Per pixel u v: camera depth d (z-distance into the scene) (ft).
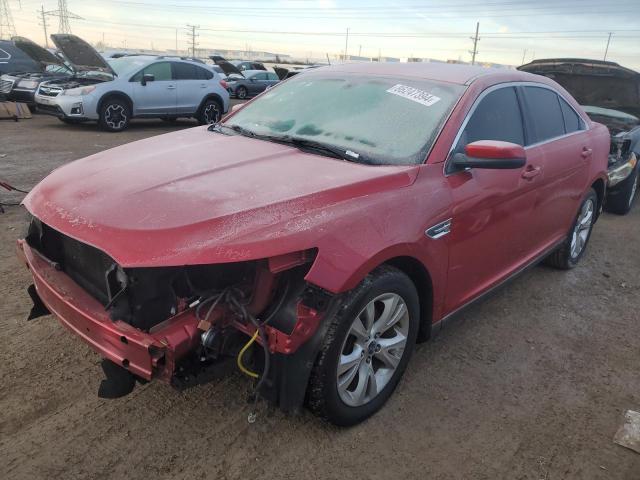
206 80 46.11
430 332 10.25
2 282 13.35
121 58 44.65
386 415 9.45
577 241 16.78
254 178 8.80
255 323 7.53
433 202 9.34
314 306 7.57
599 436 9.39
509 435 9.23
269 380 7.93
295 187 8.39
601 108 26.94
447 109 10.68
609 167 22.13
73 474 7.73
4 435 8.38
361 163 9.80
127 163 9.77
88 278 8.61
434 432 9.14
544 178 12.81
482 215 10.58
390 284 8.61
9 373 9.87
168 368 7.29
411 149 10.05
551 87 14.48
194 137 11.80
